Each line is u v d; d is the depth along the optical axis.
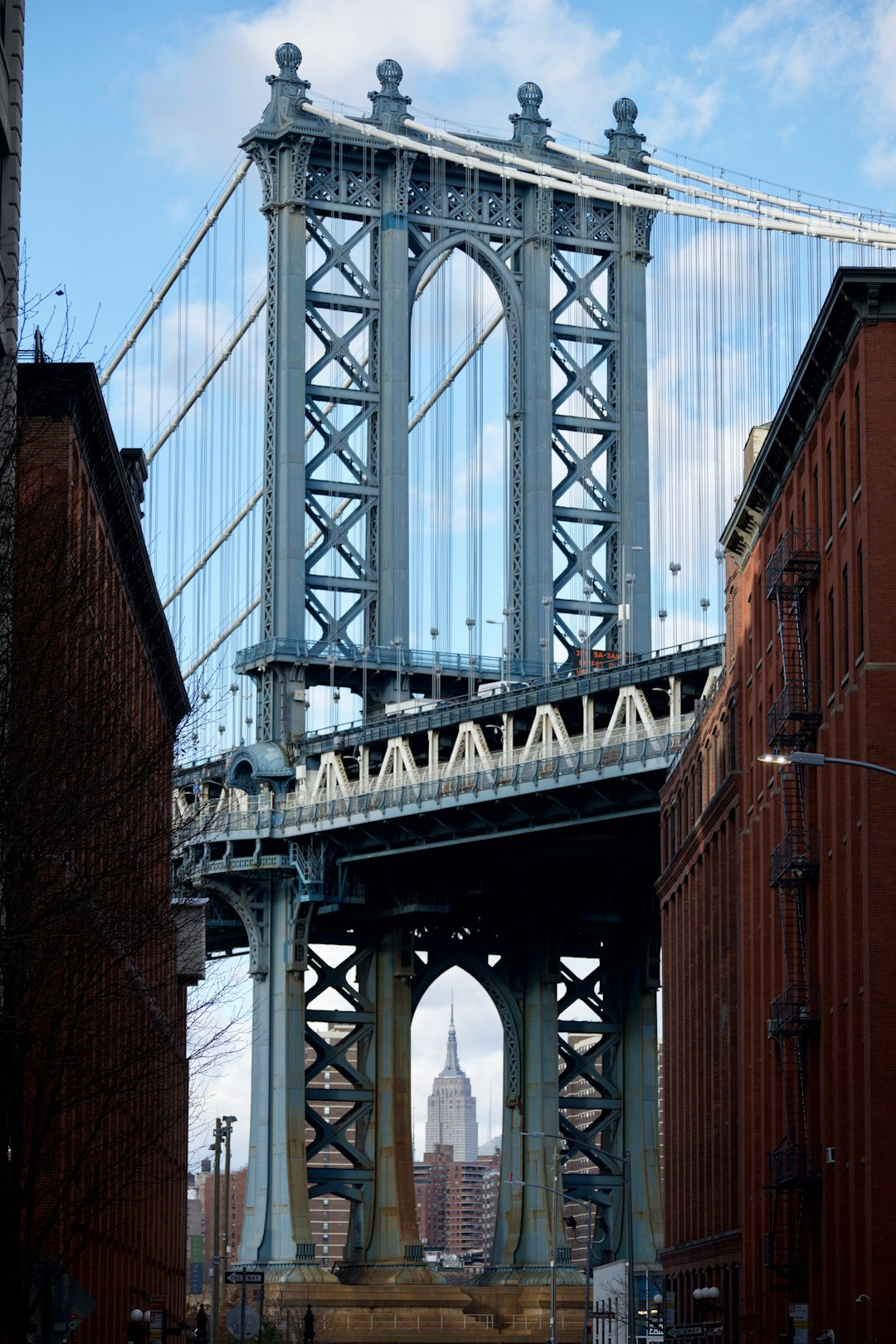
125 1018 70.50
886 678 75.38
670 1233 136.88
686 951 131.38
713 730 122.62
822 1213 81.94
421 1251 198.38
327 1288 189.62
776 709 87.56
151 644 96.31
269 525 189.50
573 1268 198.62
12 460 52.75
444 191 198.25
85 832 54.47
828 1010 82.19
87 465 80.38
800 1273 86.19
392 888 196.75
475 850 190.12
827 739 83.81
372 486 192.25
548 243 199.12
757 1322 97.62
